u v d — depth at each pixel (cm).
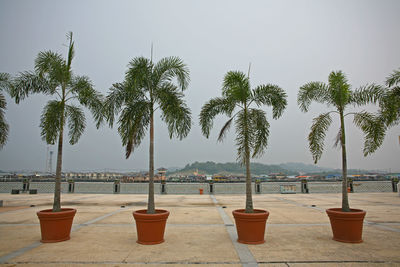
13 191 2161
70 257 525
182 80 788
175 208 1286
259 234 625
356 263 486
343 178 695
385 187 3378
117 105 762
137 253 551
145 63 732
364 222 891
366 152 764
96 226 841
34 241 653
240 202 1562
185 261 501
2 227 834
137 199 1747
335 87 759
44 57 768
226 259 512
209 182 2286
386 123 752
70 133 873
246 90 741
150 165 702
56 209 687
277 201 1580
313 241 646
